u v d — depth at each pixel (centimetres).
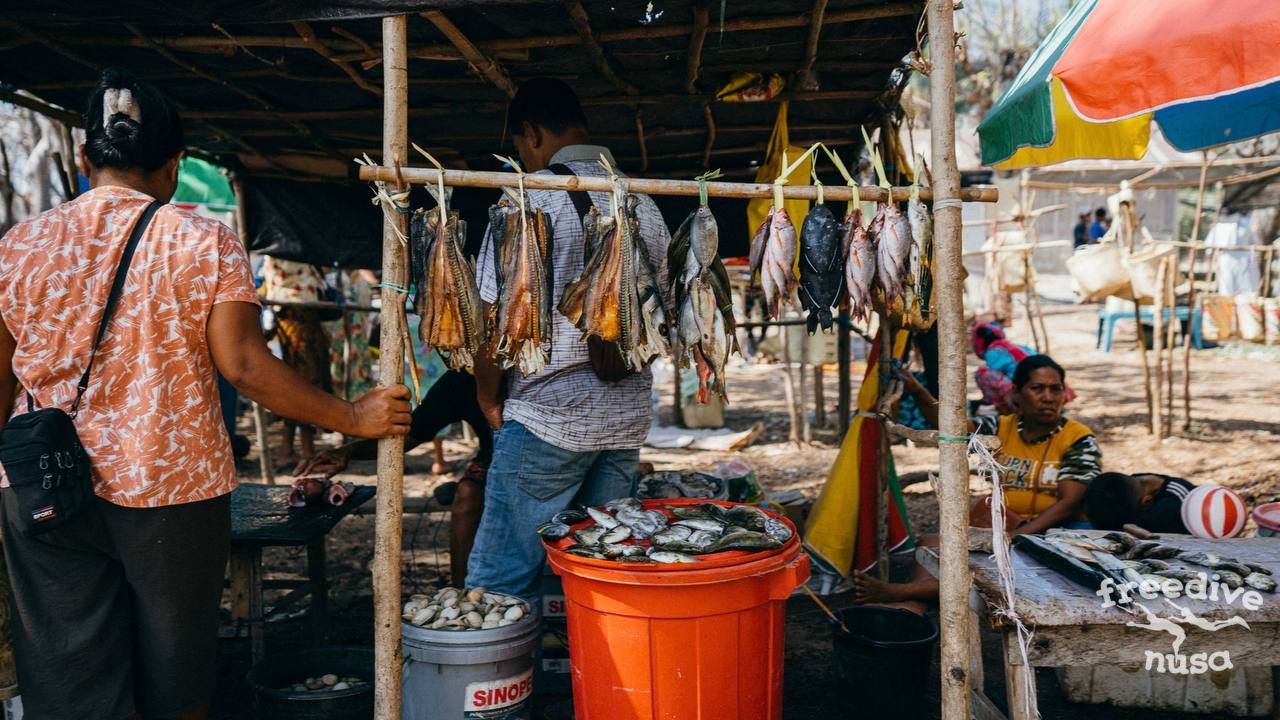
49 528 201
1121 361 1295
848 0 315
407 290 244
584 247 253
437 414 400
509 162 242
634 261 243
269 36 333
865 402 436
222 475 227
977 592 271
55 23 282
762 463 767
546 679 338
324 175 562
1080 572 269
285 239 584
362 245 587
